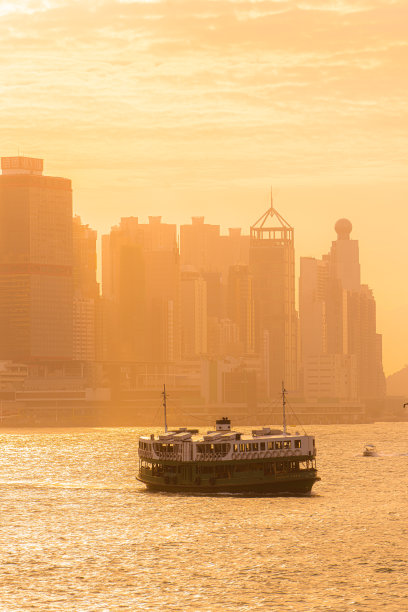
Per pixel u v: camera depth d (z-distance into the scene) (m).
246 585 181.38
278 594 175.50
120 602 171.12
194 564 197.25
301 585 181.12
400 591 177.25
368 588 179.12
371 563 197.25
